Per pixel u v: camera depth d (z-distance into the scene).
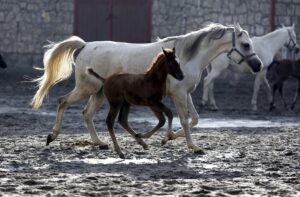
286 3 36.00
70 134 18.98
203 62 15.85
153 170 13.46
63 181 12.10
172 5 36.03
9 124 21.39
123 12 36.44
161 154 15.37
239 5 35.84
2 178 12.38
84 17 36.41
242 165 14.18
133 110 25.84
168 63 14.22
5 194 10.99
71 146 16.42
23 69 35.88
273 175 13.02
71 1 36.22
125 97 14.64
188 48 15.65
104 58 15.95
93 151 15.71
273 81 29.75
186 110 15.49
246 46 16.30
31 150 15.80
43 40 36.09
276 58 33.91
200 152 15.49
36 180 12.15
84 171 13.28
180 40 15.73
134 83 14.48
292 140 18.31
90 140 17.03
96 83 15.93
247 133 19.88
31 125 21.30
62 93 31.28
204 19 35.88
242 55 16.36
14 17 35.94
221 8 35.88
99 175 12.73
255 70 16.45
